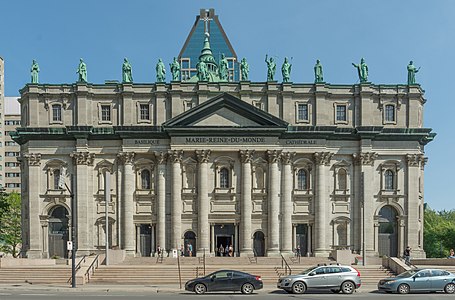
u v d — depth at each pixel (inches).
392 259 2301.9
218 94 3093.0
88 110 3093.0
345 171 3110.2
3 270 2119.8
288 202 3046.3
